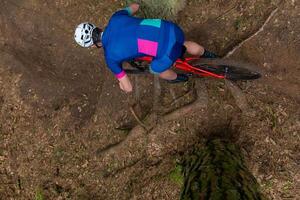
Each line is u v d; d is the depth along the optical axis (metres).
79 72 4.81
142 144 4.36
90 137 4.63
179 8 4.19
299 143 3.86
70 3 4.77
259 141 3.96
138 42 3.39
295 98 3.91
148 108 4.38
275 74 3.96
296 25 3.84
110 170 4.50
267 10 3.95
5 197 4.89
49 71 4.95
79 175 4.63
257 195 3.39
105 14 4.60
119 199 4.41
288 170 3.86
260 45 3.98
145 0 4.17
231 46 4.09
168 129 4.25
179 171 4.11
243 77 3.87
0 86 5.09
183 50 3.55
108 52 3.46
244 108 4.00
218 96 4.09
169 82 4.12
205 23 4.21
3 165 4.97
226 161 3.54
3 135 5.02
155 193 4.24
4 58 5.11
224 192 3.15
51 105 4.87
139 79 4.40
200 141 4.10
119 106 4.54
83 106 4.73
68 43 4.86
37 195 4.75
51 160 4.77
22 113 4.98
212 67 3.84
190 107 4.12
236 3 4.09
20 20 5.05
